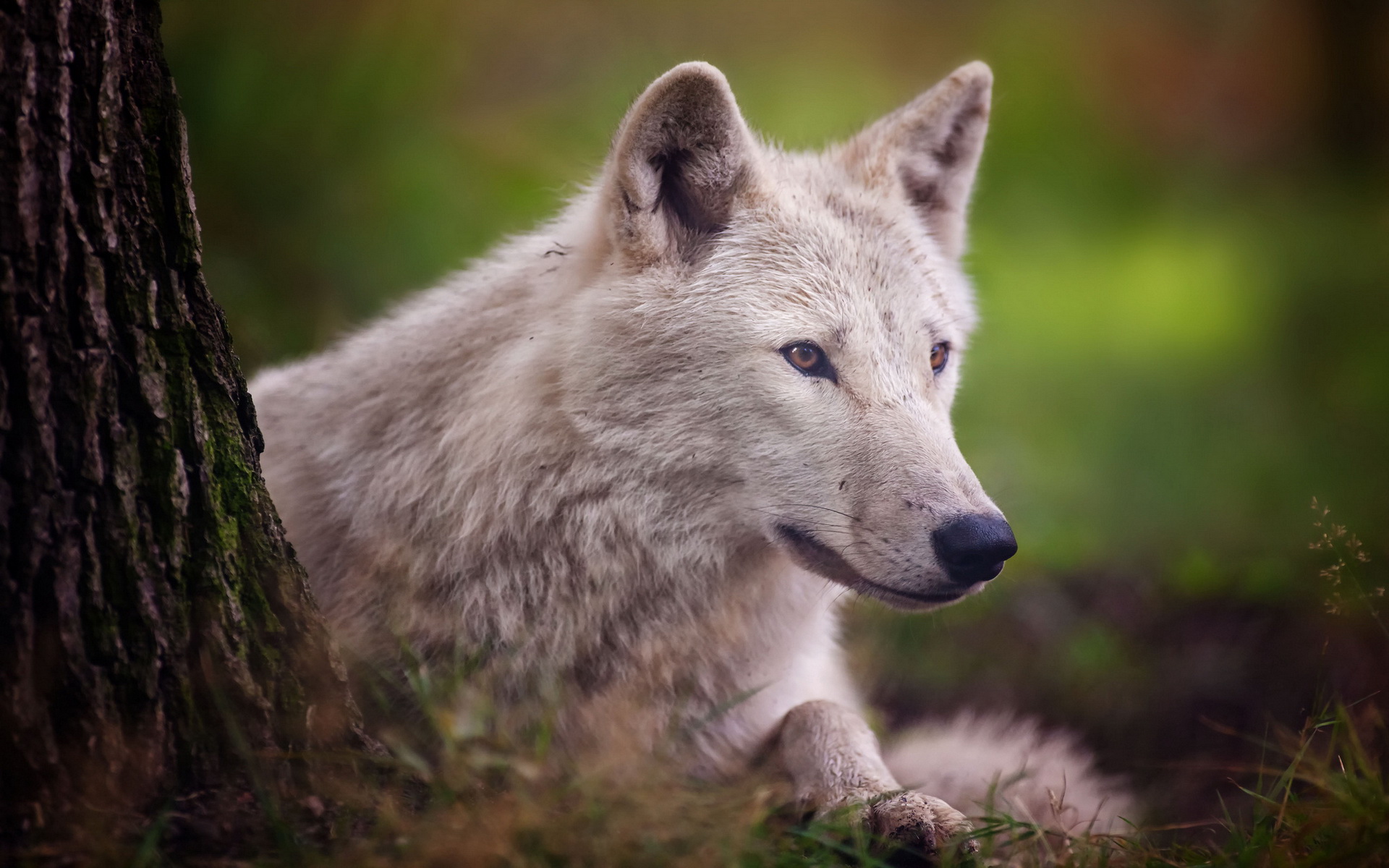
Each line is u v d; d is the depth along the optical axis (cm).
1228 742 884
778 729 667
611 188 623
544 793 479
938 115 744
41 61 441
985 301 1870
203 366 495
